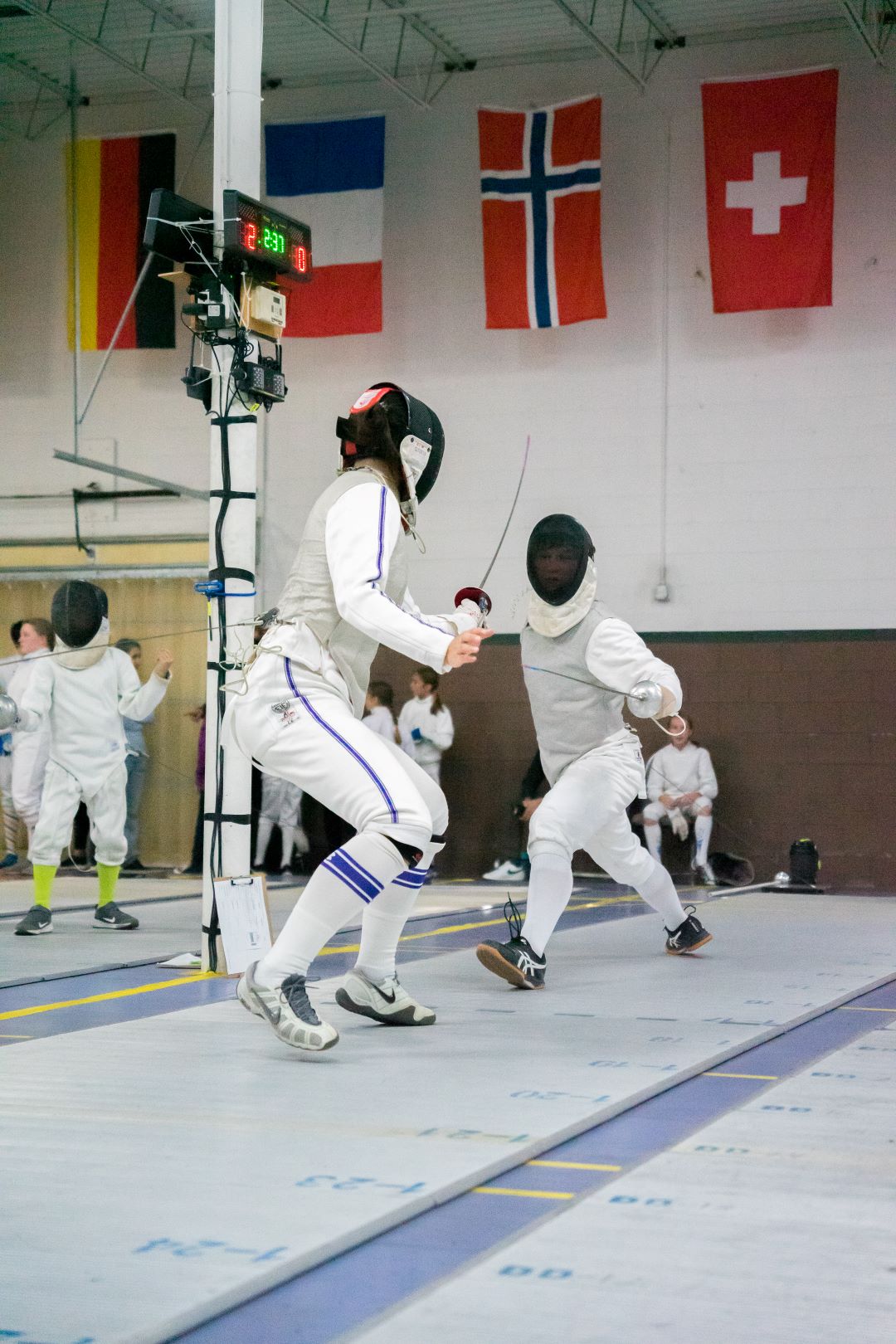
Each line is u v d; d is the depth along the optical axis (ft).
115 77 48.11
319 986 17.94
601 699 19.19
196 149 48.32
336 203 44.16
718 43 43.19
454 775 44.93
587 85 44.52
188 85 48.14
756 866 42.11
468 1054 13.50
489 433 45.29
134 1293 7.08
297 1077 12.41
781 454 42.63
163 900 32.81
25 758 30.73
